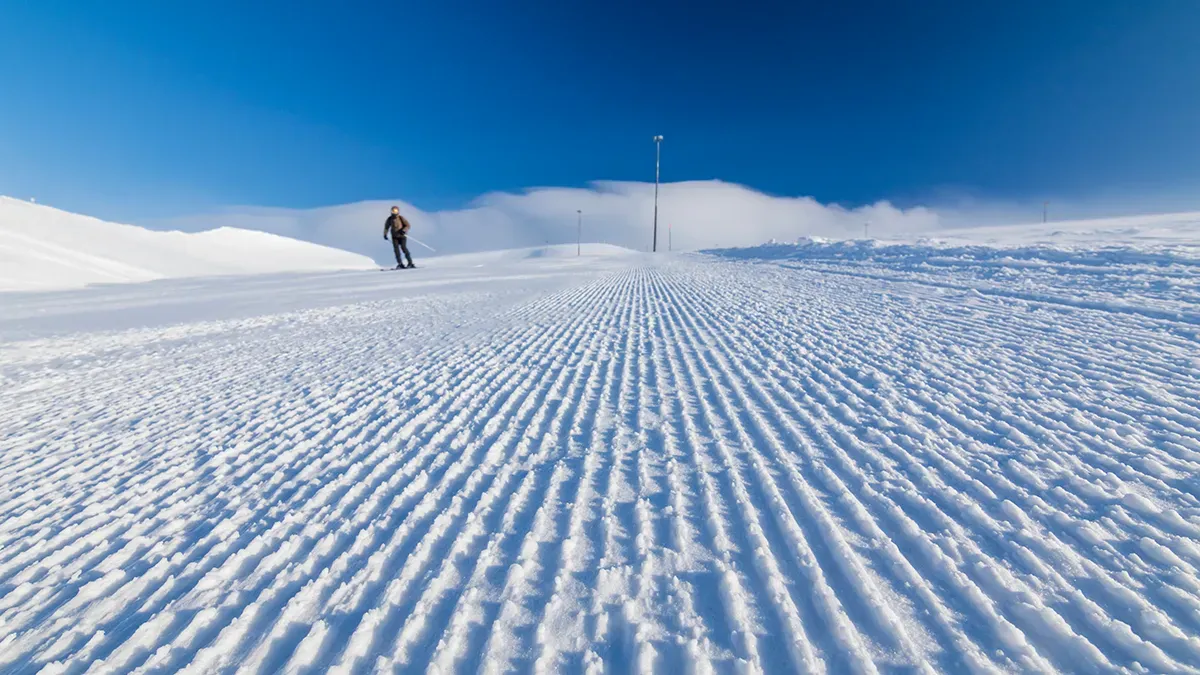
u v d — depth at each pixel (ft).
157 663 4.61
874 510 6.68
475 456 8.91
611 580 5.46
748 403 11.18
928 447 8.46
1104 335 15.03
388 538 6.43
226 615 5.20
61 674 4.53
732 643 4.61
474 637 4.75
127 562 6.22
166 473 8.75
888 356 14.32
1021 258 31.04
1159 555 5.54
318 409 11.98
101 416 12.14
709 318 22.76
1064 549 5.71
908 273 33.17
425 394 12.85
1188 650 4.35
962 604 5.01
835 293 28.09
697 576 5.51
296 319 27.58
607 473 8.04
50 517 7.42
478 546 6.19
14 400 13.78
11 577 6.02
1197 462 7.47
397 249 74.69
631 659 4.44
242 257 210.18
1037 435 8.65
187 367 17.15
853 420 9.85
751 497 7.13
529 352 17.30
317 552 6.18
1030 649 4.43
